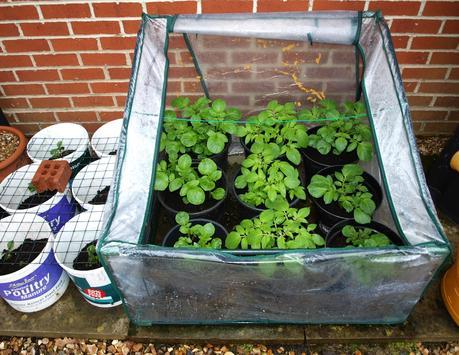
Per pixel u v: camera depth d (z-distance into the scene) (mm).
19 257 1662
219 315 1540
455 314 1563
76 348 1621
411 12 1830
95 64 2049
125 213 1344
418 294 1371
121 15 1864
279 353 1598
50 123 2340
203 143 1879
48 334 1624
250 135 1814
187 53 1919
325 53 1861
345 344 1606
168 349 1613
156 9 1849
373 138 1607
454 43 1928
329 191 1652
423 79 2090
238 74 2006
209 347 1617
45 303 1657
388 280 1302
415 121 2291
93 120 2316
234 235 1494
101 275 1508
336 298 1410
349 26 1657
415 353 1581
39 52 1998
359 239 1519
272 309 1491
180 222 1563
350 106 1866
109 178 1929
